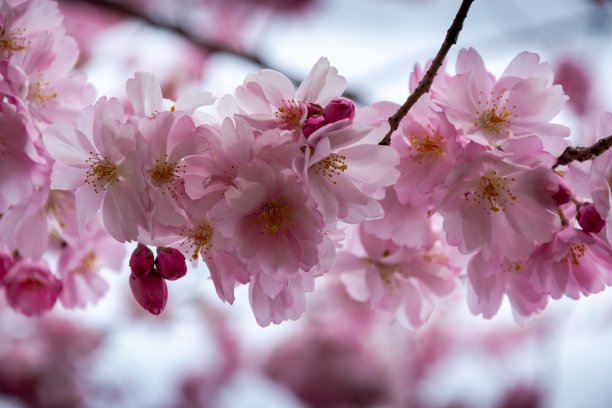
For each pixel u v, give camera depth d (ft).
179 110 2.10
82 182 2.10
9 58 2.20
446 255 2.30
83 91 2.28
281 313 2.12
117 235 2.08
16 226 2.24
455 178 2.09
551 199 2.10
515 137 2.10
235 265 2.09
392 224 2.20
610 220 2.07
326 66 2.09
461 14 2.07
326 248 2.10
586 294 2.16
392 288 2.34
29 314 2.32
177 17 2.96
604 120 2.11
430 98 2.12
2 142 2.15
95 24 3.92
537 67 2.14
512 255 2.13
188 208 2.06
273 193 2.05
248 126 2.05
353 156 2.08
